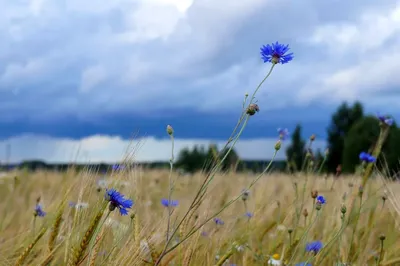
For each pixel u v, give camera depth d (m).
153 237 0.86
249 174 2.10
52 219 0.98
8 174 2.88
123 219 0.96
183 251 0.87
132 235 0.84
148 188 2.10
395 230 1.16
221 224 1.14
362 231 1.17
